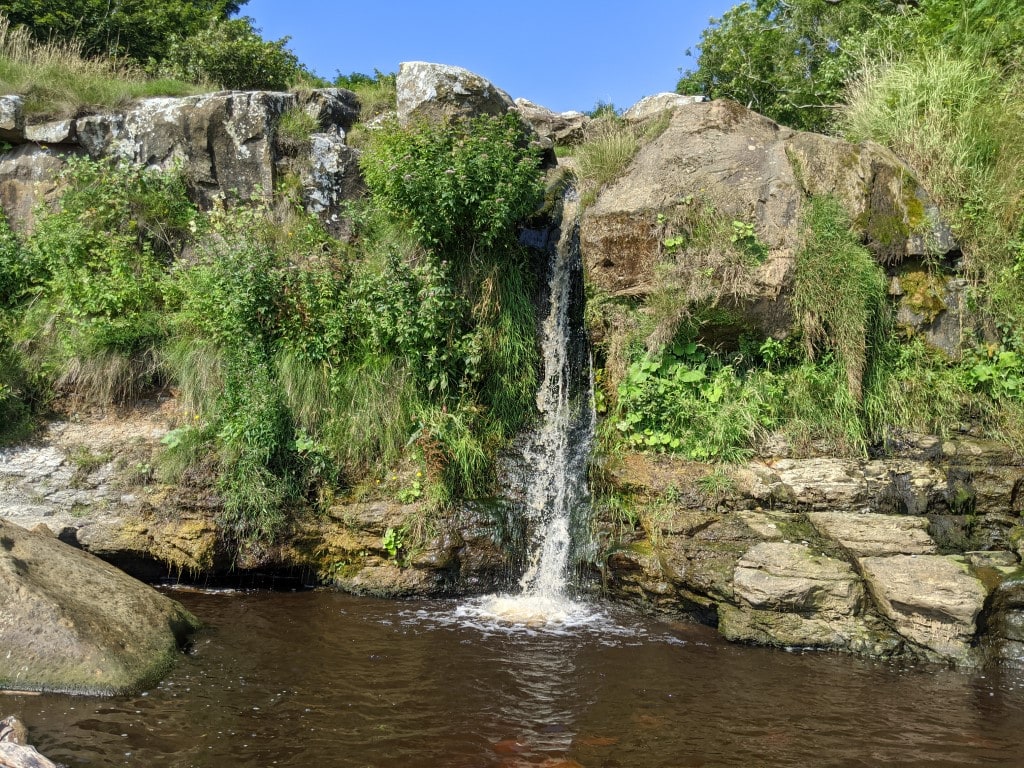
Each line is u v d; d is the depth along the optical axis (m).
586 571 7.21
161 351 8.29
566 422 8.23
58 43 16.27
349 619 6.52
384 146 8.98
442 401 7.95
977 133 8.42
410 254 8.62
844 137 9.62
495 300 8.41
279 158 10.06
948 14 10.12
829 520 6.50
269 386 7.82
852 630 5.93
